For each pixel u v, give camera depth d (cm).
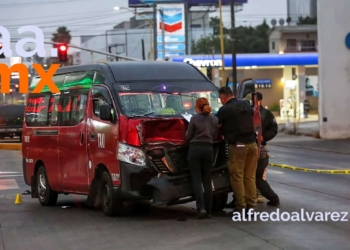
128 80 1147
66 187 1266
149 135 1054
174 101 1136
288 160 2330
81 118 1205
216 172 1089
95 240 923
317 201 1245
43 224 1081
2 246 905
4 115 3634
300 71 6112
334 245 862
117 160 1069
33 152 1397
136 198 1052
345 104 3528
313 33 8256
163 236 934
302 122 5056
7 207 1317
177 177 1045
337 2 3472
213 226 1002
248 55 6019
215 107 1157
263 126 1164
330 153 2736
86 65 1234
